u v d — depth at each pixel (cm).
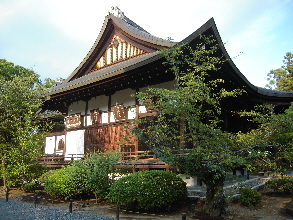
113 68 1692
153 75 1287
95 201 1013
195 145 729
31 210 898
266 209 828
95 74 1828
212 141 670
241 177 1466
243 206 845
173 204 841
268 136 780
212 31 1057
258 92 1588
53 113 1956
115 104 1552
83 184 1037
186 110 722
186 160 705
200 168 718
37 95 1394
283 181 1047
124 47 1834
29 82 1366
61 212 852
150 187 779
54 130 2306
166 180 810
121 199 801
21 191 1320
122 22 1939
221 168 674
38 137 1306
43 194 1219
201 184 1087
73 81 1981
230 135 727
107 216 783
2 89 1253
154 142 757
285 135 771
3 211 885
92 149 1600
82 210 881
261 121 841
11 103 1223
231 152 671
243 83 1427
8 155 1252
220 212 721
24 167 1207
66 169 1120
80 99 1791
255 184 1212
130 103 1454
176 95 705
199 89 740
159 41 1548
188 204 859
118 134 1462
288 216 746
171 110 720
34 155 1258
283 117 791
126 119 1430
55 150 2061
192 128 756
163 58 1078
